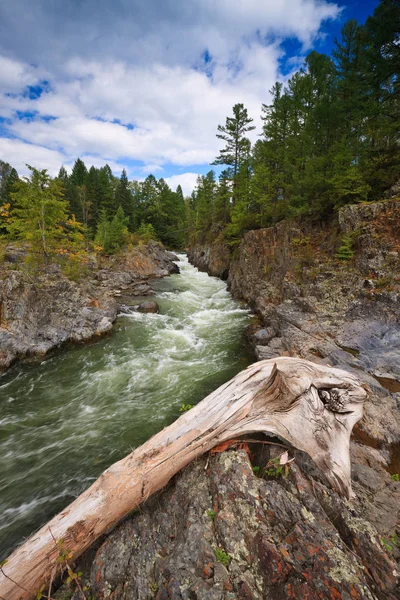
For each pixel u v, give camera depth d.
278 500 3.47
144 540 3.52
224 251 30.83
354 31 18.03
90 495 3.79
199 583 2.82
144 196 57.25
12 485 5.64
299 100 20.97
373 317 9.57
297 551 2.92
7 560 3.14
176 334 14.15
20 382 9.83
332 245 13.95
